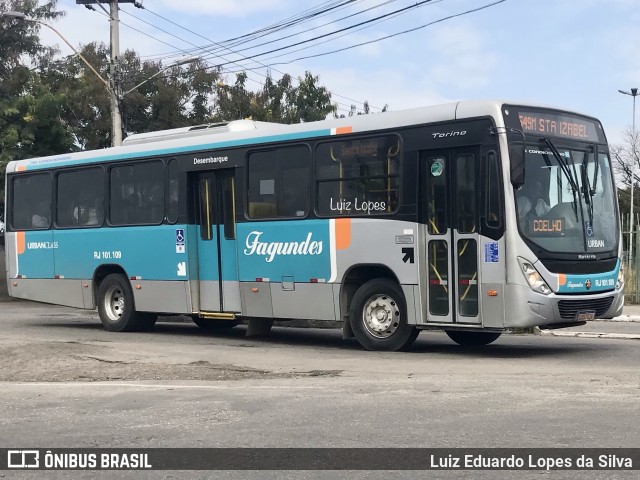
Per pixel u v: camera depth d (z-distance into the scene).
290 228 13.53
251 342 14.76
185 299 15.21
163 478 6.04
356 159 12.77
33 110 28.06
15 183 18.69
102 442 7.06
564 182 11.77
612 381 9.44
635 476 5.84
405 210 12.15
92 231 16.94
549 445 6.59
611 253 12.05
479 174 11.45
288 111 39.28
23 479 6.10
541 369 10.61
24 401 8.92
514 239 11.11
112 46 24.38
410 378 9.98
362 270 12.89
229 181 14.61
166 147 15.58
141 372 10.95
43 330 17.38
